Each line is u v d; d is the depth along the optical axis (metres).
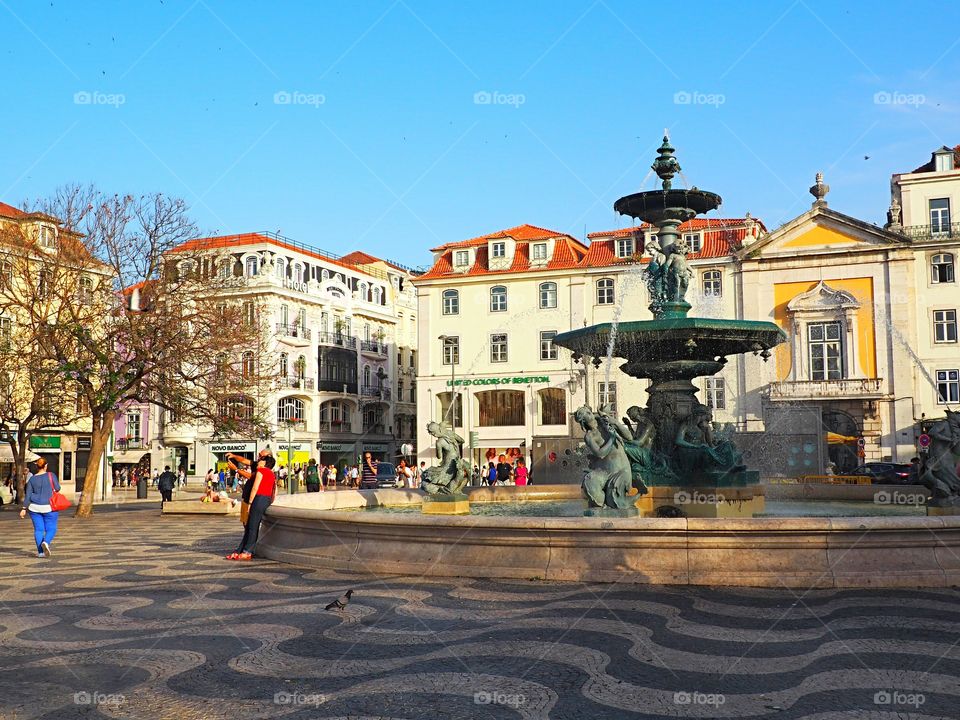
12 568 10.88
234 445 53.53
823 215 43.78
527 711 4.80
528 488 17.56
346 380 59.91
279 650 6.20
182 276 24.69
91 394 23.06
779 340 14.05
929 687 5.14
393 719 4.70
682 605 7.44
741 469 13.31
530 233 50.75
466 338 49.41
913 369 41.94
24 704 5.00
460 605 7.62
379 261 66.88
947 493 10.82
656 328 13.27
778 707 4.82
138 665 5.84
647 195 14.33
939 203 42.62
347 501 15.50
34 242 24.06
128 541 14.64
